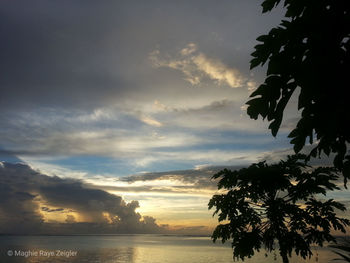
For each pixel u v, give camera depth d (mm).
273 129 2918
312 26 2750
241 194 12180
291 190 11195
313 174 11289
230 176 12281
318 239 10312
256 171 11531
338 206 10898
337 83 2566
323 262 105125
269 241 10875
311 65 2627
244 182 11805
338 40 2656
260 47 3010
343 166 2873
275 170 11336
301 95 2672
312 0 2775
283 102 2875
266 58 2998
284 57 2832
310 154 2875
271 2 3195
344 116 2535
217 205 12539
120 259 198000
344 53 2578
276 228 10820
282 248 10562
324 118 2635
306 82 2637
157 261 179625
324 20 2717
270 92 2904
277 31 2922
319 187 10898
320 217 10609
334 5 2695
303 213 10664
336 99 2568
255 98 2951
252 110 2971
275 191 11398
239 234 11703
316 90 2617
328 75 2582
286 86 2861
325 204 10945
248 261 154500
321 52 2648
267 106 2926
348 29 2645
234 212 12125
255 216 11953
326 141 2656
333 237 10164
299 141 2793
